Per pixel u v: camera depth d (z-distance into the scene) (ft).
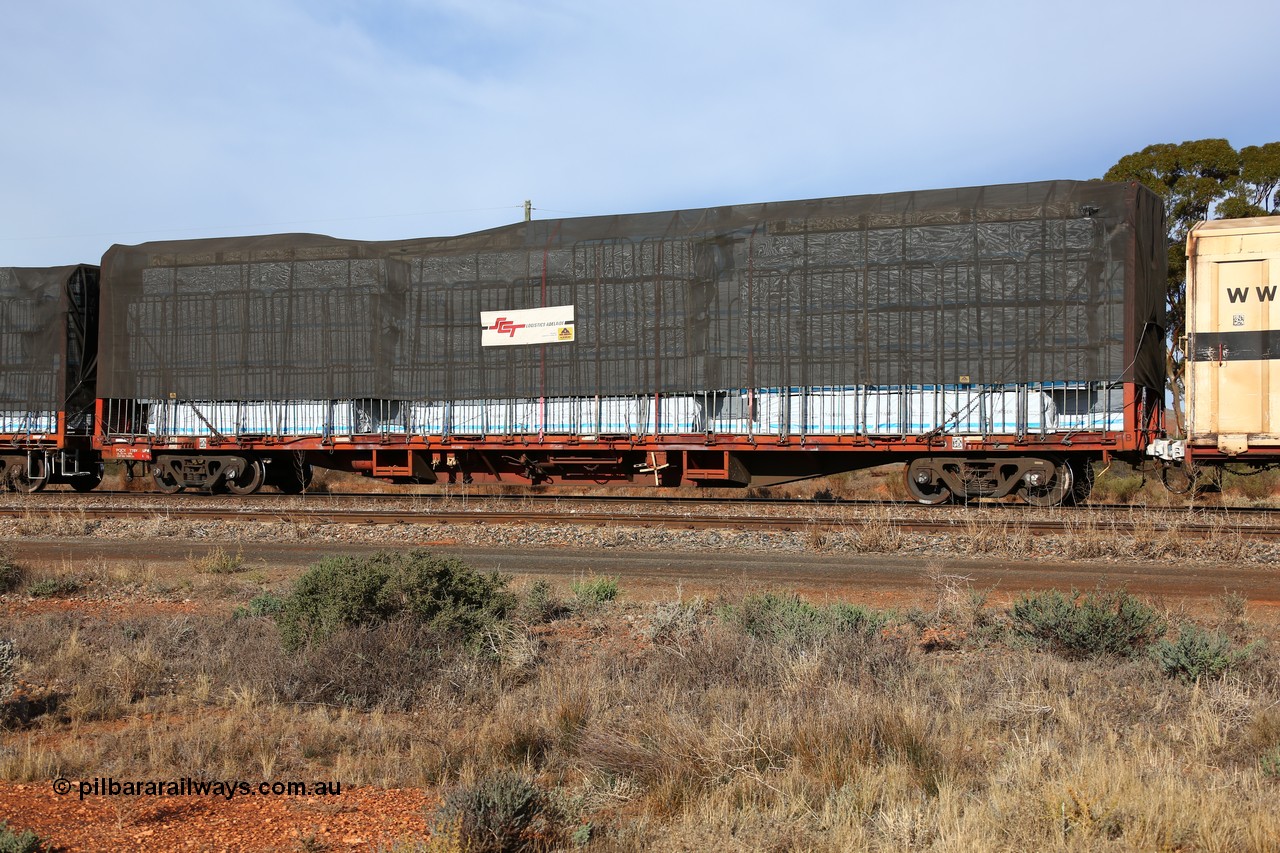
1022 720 20.97
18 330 83.35
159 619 32.17
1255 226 53.11
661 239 66.54
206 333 76.02
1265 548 42.88
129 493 80.28
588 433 68.03
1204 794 15.84
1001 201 60.85
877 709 20.08
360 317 73.05
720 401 65.87
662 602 34.27
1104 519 51.24
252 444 74.79
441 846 14.17
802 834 15.08
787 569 41.09
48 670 26.43
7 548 45.24
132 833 15.35
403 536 51.88
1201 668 23.80
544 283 68.85
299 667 24.85
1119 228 58.59
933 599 34.40
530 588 36.04
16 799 17.02
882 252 62.39
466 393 70.49
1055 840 14.60
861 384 62.34
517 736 20.54
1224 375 53.52
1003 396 60.39
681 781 17.71
